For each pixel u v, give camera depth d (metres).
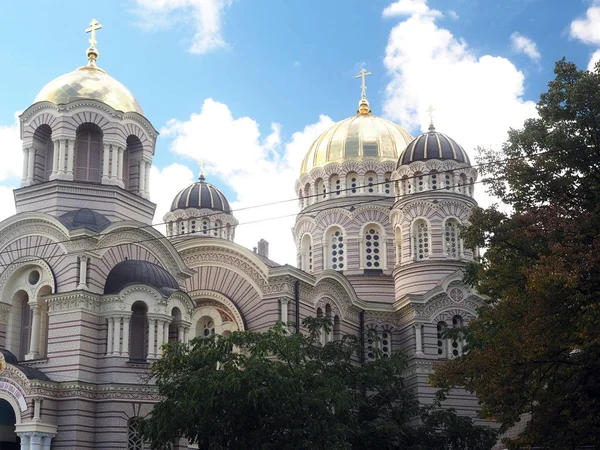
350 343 55.59
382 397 53.66
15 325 56.47
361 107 88.50
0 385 51.78
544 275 35.12
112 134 60.47
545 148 41.12
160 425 40.12
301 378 41.84
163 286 56.03
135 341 55.78
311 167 83.38
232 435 40.59
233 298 63.09
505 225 39.88
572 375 38.41
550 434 37.31
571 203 40.12
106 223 57.38
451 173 73.94
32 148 60.44
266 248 79.50
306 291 63.78
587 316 35.09
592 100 39.41
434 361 68.25
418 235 73.44
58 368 52.62
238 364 43.50
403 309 70.69
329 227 79.75
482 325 41.22
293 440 39.53
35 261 55.72
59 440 51.12
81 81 61.88
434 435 54.69
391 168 80.94
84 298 53.19
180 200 83.25
